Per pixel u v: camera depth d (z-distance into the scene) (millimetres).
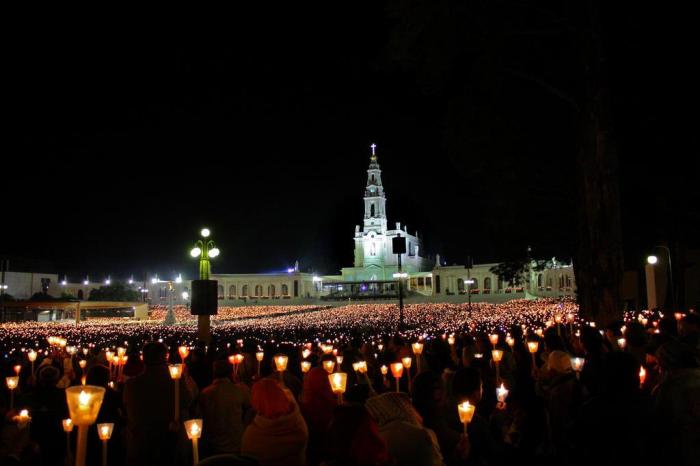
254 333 26984
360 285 94312
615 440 4797
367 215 102250
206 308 21109
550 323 22203
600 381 5066
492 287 85750
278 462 5543
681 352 5434
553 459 6758
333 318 47844
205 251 22578
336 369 9062
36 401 7688
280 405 5695
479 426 5852
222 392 7180
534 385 8547
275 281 99438
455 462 5711
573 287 66438
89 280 93875
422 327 30906
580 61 18578
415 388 6148
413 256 102938
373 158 105188
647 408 4914
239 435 7176
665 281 29234
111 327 39688
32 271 85000
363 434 3984
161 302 94562
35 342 24484
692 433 5105
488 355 10422
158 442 6895
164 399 6984
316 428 7199
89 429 7215
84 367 11656
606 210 17906
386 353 11172
